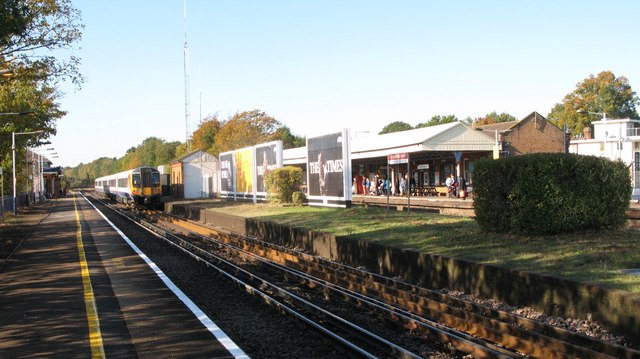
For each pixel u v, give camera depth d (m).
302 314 9.93
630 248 10.70
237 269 14.75
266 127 72.62
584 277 8.79
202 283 13.11
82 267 15.41
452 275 11.30
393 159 21.84
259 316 9.91
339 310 10.27
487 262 10.61
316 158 28.09
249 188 37.75
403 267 13.07
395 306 10.37
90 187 181.00
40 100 40.97
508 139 44.78
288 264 16.23
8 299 11.20
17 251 19.69
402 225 17.56
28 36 22.94
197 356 7.42
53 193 88.62
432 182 43.50
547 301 8.96
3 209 38.22
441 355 7.48
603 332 7.79
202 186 56.56
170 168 64.69
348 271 14.38
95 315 9.71
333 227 18.97
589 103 66.50
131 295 11.51
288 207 29.78
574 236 12.27
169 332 8.62
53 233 26.69
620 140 42.16
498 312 8.92
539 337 7.44
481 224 14.05
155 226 29.19
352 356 7.38
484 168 13.69
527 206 12.45
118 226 30.52
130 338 8.34
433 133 38.59
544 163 12.26
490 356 7.04
